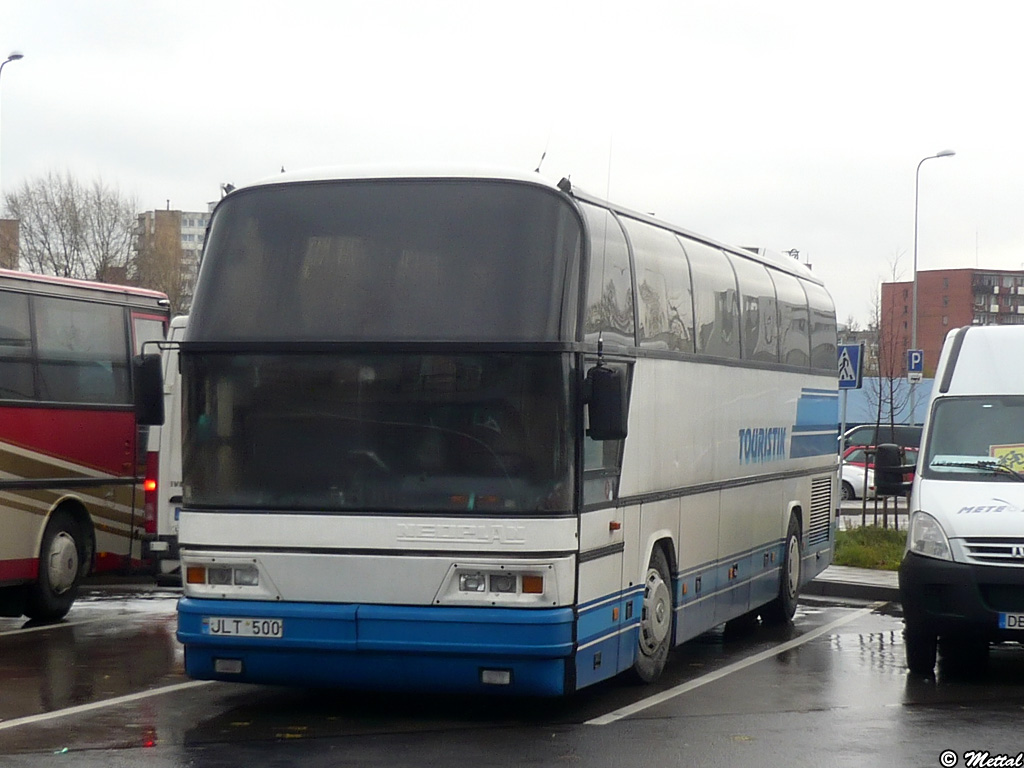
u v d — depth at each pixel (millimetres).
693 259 12008
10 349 14383
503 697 10234
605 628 9422
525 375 8750
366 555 8797
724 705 9938
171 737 8742
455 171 9164
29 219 60250
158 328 16859
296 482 8961
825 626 14953
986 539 10852
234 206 9414
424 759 8070
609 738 8719
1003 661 12211
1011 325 13102
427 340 8828
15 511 14227
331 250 9141
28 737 8742
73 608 15984
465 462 8766
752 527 13758
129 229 61906
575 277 8930
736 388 13164
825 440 17453
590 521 9062
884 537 22219
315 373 9008
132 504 16219
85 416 15422
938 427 12281
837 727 9102
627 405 9945
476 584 8688
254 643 8898
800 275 16516
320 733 8867
